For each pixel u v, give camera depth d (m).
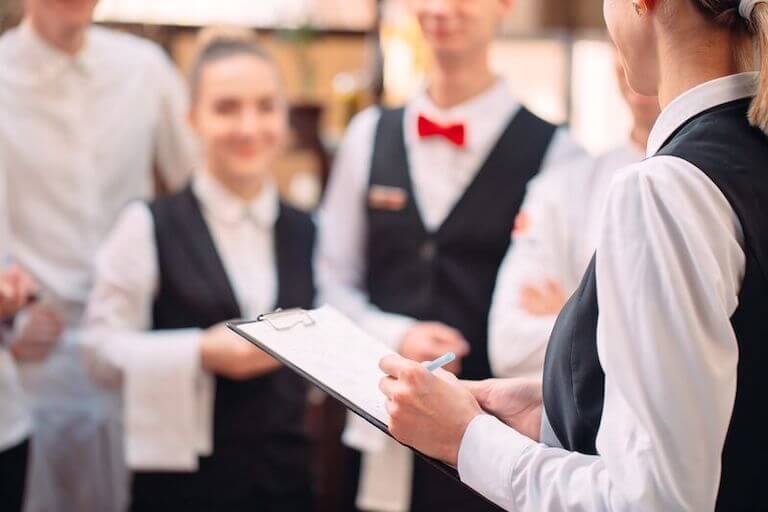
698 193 1.02
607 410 1.03
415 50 3.55
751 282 1.03
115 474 2.54
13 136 2.44
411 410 1.17
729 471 1.04
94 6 2.47
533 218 2.13
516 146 2.37
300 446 2.42
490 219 2.33
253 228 2.43
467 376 2.31
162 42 3.20
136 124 2.65
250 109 2.37
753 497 1.05
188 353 2.26
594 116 4.02
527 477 1.09
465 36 2.30
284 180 3.90
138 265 2.32
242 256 2.40
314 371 1.22
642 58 1.15
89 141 2.54
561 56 4.00
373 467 2.36
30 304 2.27
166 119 2.76
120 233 2.36
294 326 1.30
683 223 1.00
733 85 1.09
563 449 1.13
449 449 1.17
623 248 1.02
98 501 2.53
